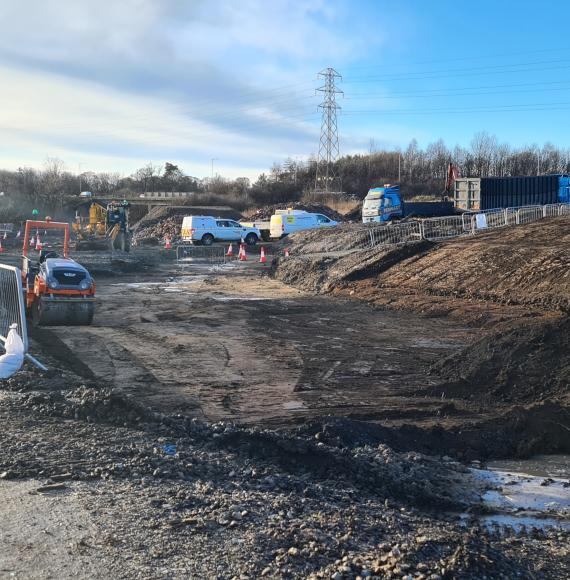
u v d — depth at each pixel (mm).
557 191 38656
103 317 18391
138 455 6707
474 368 11195
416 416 9734
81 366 12438
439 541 4973
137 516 5184
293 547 4730
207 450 7176
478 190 37781
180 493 5688
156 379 11609
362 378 11844
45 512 5242
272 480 6348
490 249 22344
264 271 31766
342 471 6844
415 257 24625
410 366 12672
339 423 8180
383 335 15828
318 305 20828
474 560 4559
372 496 6457
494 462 8172
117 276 30234
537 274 18875
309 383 11461
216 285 26766
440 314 18312
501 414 9289
